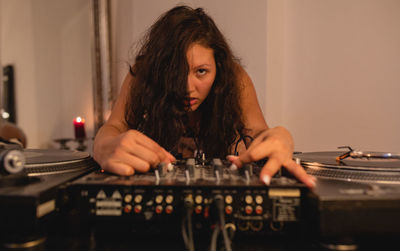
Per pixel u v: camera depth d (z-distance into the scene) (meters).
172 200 0.54
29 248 0.47
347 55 1.98
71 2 2.67
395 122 1.88
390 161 0.75
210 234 0.54
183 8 0.96
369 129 1.94
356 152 0.73
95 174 0.64
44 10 2.94
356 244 0.49
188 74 0.86
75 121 2.04
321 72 2.06
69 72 2.72
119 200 0.55
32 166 0.64
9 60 3.49
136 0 2.25
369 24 1.91
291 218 0.54
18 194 0.47
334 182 0.59
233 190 0.54
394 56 1.86
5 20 3.49
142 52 1.07
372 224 0.48
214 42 0.90
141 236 0.55
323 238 0.50
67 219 0.55
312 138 2.11
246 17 2.03
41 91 3.04
